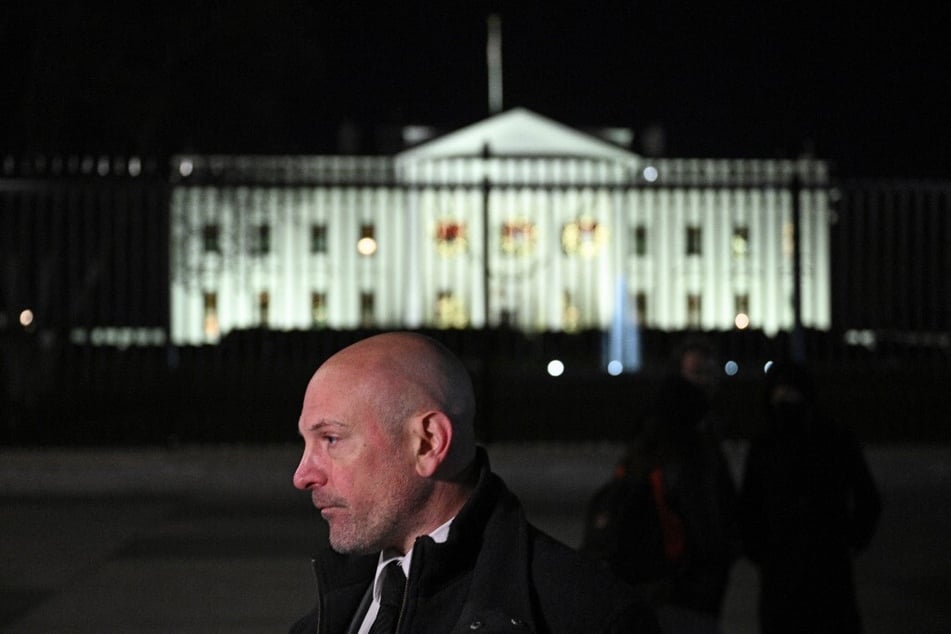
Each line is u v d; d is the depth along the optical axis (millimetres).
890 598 8750
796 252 14859
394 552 2344
